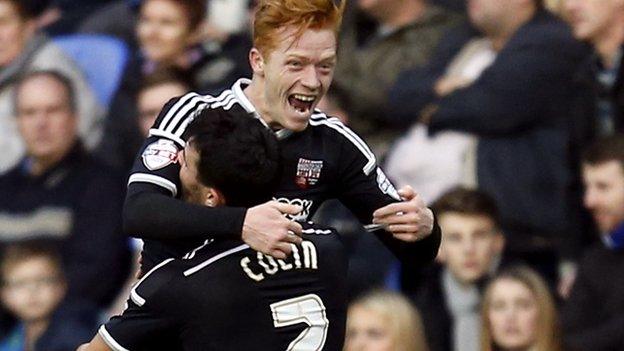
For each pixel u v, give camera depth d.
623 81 19.78
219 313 11.55
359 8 21.23
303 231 11.89
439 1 21.67
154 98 21.53
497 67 20.23
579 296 18.88
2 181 22.23
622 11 19.80
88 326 21.39
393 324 18.47
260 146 11.58
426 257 12.46
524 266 19.14
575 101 20.02
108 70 22.75
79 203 22.00
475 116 20.28
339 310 11.88
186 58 21.86
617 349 18.58
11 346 21.36
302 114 11.91
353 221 20.25
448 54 20.91
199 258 11.65
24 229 21.94
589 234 19.81
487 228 19.38
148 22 22.03
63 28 23.52
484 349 18.88
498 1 20.42
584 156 19.28
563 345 18.75
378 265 20.06
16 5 22.98
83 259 21.72
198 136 11.58
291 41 11.76
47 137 22.12
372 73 21.00
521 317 18.62
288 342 11.64
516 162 20.09
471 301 19.34
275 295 11.64
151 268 11.92
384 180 12.46
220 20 22.23
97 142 22.34
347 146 12.33
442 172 20.41
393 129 20.91
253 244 11.19
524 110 20.14
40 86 22.17
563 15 20.53
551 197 19.94
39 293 21.33
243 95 12.06
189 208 11.31
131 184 11.66
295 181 12.13
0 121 22.50
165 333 11.66
